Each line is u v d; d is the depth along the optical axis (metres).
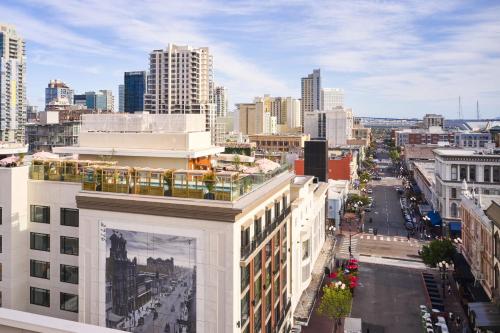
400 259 82.44
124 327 33.66
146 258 32.72
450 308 59.88
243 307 33.09
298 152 171.62
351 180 158.25
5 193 37.62
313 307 59.19
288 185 50.03
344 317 53.34
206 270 31.25
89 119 44.41
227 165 44.00
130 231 33.06
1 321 15.92
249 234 34.28
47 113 188.75
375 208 134.62
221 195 30.91
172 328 32.28
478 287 61.31
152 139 41.16
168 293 32.28
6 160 40.88
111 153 40.97
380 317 56.97
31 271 39.28
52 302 38.47
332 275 64.88
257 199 34.28
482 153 100.81
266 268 40.12
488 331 47.53
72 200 37.59
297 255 55.97
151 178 32.66
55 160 39.53
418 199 138.00
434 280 70.94
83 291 34.56
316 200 74.94
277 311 44.28
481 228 61.53
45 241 38.84
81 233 34.44
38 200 38.81
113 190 33.69
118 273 33.62
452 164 96.62
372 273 74.44
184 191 31.80
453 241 83.25
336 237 99.19
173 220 31.88
